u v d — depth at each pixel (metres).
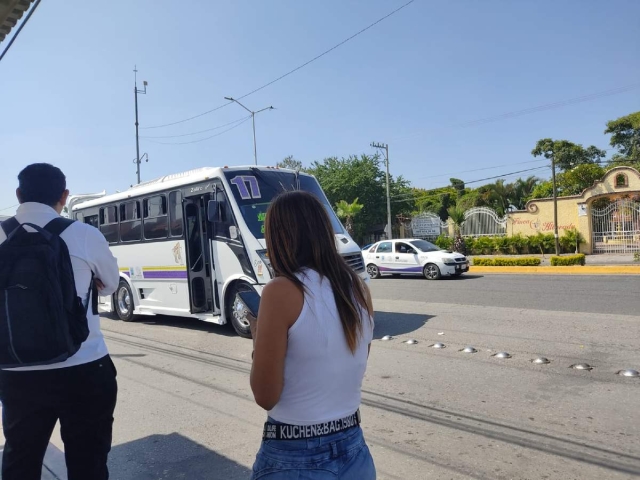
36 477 2.64
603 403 5.01
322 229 1.96
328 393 1.84
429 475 3.72
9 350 2.35
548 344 7.43
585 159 46.19
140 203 11.16
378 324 9.71
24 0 5.99
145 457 4.26
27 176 2.67
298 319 1.80
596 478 3.59
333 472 1.81
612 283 14.90
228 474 3.90
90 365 2.65
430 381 5.94
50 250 2.44
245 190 9.09
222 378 6.53
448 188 60.62
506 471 3.73
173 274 10.27
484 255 31.30
